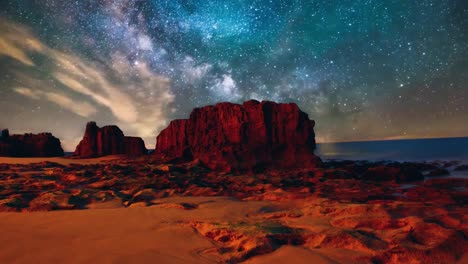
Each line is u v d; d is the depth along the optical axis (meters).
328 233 5.06
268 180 16.62
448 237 4.60
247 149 23.00
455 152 46.62
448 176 20.06
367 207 6.96
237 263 4.25
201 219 7.11
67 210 8.38
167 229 6.04
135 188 13.11
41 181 15.05
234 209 8.45
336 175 19.09
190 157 25.88
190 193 12.34
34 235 5.62
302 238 5.07
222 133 24.34
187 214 7.71
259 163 22.33
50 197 9.43
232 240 5.22
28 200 9.40
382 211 6.68
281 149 23.72
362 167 23.23
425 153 47.03
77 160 30.77
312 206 8.13
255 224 5.79
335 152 66.62
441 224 5.62
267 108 24.47
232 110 24.75
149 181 14.88
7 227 6.26
